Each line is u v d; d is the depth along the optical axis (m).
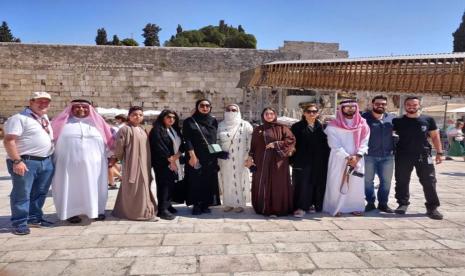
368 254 4.47
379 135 6.45
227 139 6.39
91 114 5.88
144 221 5.81
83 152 5.64
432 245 4.80
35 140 5.30
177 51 27.00
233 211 6.47
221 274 3.89
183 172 6.47
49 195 7.99
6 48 25.27
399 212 6.41
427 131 6.36
